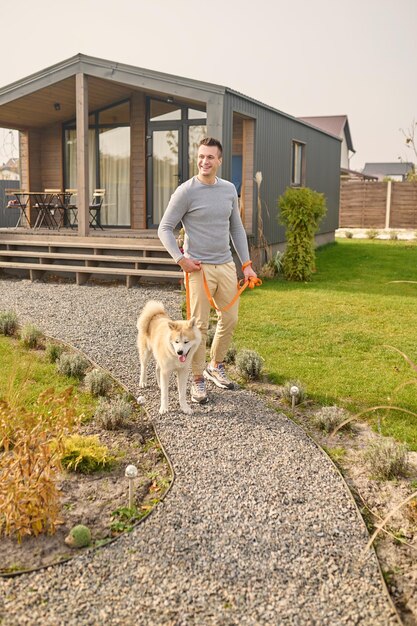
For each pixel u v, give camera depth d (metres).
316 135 17.22
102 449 3.83
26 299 8.97
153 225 13.89
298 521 3.23
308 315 8.04
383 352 6.36
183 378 4.64
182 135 13.29
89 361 5.89
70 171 14.73
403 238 21.48
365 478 3.77
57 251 11.27
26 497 3.03
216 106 10.23
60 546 3.01
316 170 17.58
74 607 2.55
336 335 7.03
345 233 22.22
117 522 3.19
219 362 5.27
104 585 2.69
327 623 2.50
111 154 14.16
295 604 2.60
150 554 2.91
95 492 3.52
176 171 13.49
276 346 6.55
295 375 5.62
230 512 3.29
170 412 4.68
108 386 5.11
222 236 4.79
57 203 14.31
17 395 4.49
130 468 3.28
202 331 4.90
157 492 3.54
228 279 4.90
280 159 14.03
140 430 4.42
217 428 4.39
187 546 2.98
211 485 3.57
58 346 6.02
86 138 11.02
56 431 3.32
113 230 13.53
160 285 10.28
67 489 3.54
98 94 12.90
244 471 3.75
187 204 4.70
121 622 2.47
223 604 2.59
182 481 3.61
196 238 4.76
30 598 2.60
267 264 11.98
